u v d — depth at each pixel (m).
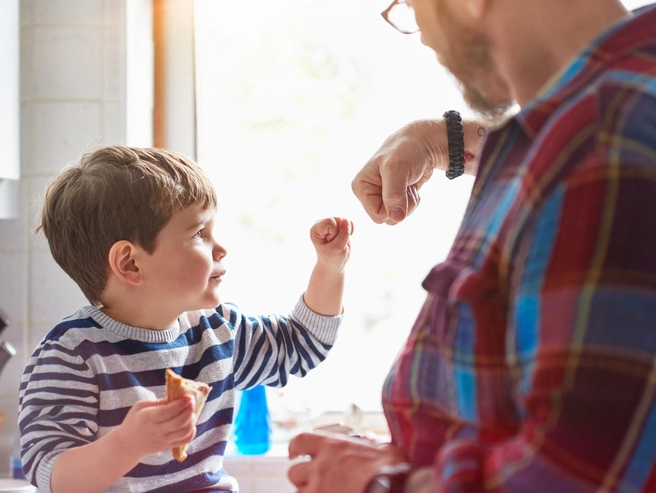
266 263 1.92
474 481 0.49
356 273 1.89
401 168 0.98
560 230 0.48
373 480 0.56
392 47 1.88
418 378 0.62
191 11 1.72
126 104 1.58
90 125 1.59
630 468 0.44
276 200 1.95
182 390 0.93
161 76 1.73
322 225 1.30
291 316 1.38
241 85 1.93
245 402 1.62
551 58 0.60
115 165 1.22
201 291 1.21
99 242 1.19
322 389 1.87
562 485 0.45
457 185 1.81
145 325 1.21
